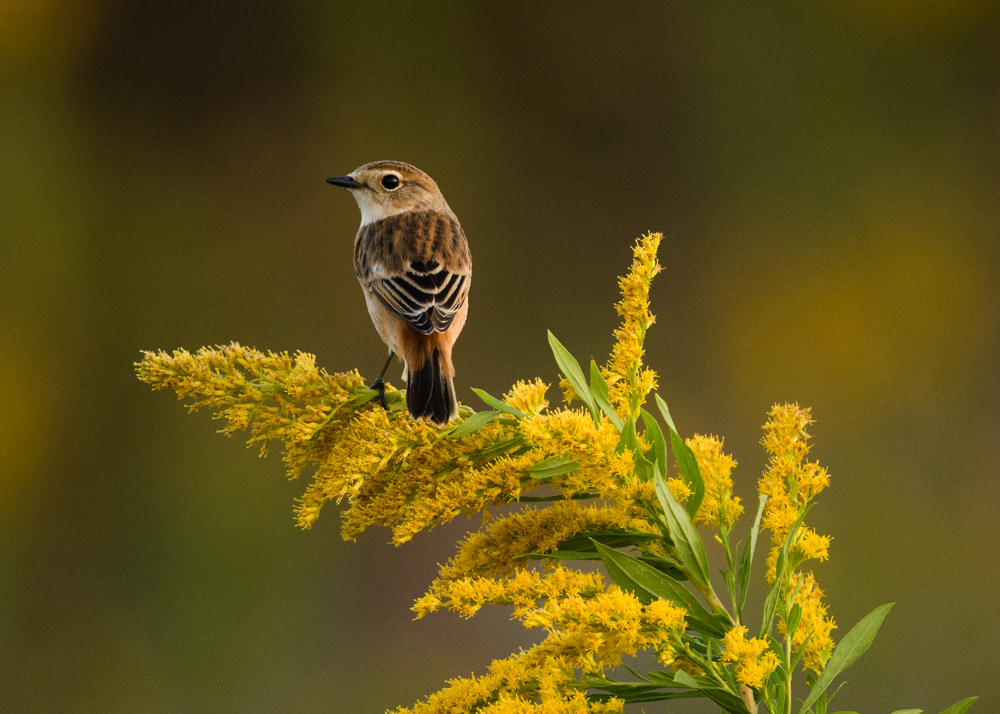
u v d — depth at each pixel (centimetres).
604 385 299
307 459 342
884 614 274
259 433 341
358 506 314
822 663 286
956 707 268
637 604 255
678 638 258
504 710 265
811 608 287
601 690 292
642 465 288
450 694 287
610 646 254
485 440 313
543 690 268
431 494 308
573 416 286
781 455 294
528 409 314
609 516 296
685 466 287
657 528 296
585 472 287
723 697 266
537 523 296
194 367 339
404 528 294
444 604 271
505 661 293
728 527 295
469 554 296
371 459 305
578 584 270
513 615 268
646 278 310
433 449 311
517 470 297
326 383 343
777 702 265
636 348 306
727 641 257
